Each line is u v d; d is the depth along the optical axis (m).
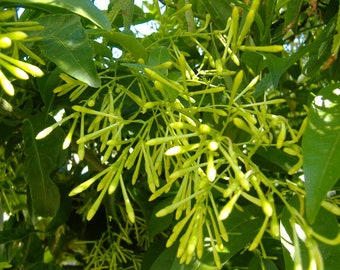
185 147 0.13
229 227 0.16
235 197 0.12
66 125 0.24
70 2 0.14
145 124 0.16
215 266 0.15
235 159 0.13
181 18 0.22
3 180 0.27
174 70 0.20
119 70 0.19
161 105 0.16
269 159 0.18
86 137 0.15
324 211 0.14
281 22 0.25
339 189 0.16
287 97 0.30
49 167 0.21
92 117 0.20
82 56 0.15
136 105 0.19
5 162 0.27
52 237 0.33
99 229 0.28
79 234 0.30
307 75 0.22
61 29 0.15
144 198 0.24
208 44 0.22
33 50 0.18
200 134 0.14
